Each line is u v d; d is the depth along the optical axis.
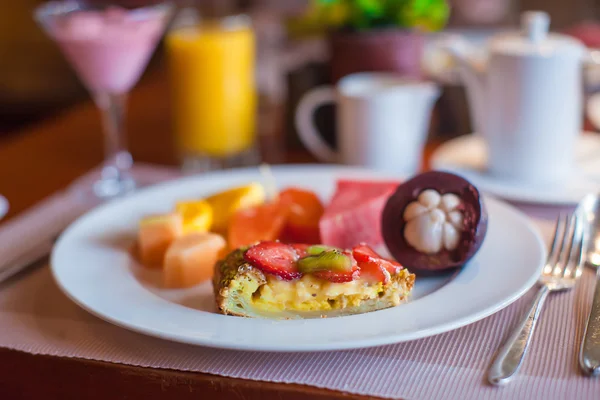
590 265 0.61
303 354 0.53
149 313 0.54
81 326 0.57
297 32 0.91
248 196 0.68
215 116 0.84
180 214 0.66
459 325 0.52
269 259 0.55
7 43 1.94
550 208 0.71
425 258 0.59
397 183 0.66
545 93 0.71
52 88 1.88
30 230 0.70
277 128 0.96
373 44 0.81
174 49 0.83
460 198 0.59
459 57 0.76
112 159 0.84
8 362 0.54
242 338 0.51
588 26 1.03
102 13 0.76
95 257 0.62
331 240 0.63
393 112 0.77
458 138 0.91
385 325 0.52
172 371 0.53
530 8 1.62
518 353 0.52
